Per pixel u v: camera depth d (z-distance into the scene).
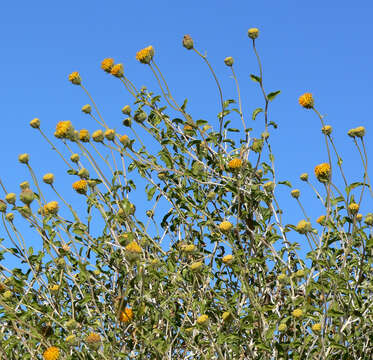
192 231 3.43
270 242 2.87
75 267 2.98
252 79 2.89
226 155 3.30
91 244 2.97
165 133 3.43
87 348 2.66
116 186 3.03
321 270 2.62
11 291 3.08
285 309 2.79
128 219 2.87
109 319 3.15
